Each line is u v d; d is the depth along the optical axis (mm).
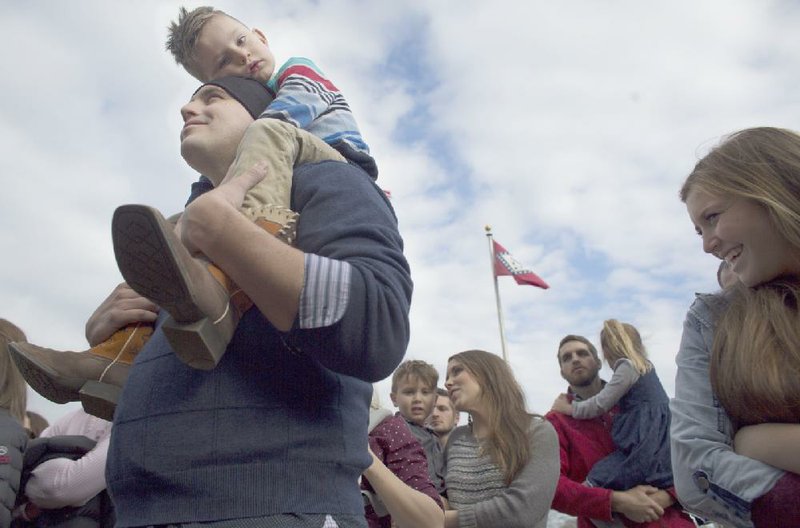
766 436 1559
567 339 5102
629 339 4609
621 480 4074
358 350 1182
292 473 1174
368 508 3266
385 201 1534
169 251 1040
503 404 3438
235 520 1114
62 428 3223
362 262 1258
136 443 1203
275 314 1173
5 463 2615
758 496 1527
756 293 1714
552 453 3379
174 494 1142
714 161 1811
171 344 1135
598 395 4430
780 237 1676
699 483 1671
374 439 2957
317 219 1380
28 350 1445
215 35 2258
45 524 2822
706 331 1846
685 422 1754
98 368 1509
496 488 3289
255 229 1167
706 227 1808
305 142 1588
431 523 2461
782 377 1562
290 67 2021
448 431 5012
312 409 1242
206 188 2010
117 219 1021
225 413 1185
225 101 1840
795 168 1701
